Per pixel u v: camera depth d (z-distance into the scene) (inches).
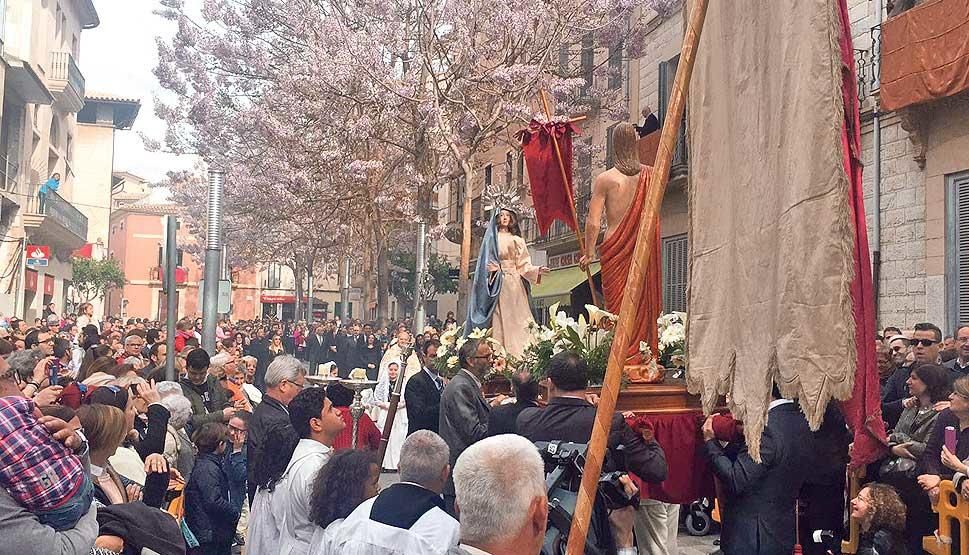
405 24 896.3
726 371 166.1
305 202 1082.1
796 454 184.5
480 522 111.7
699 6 139.9
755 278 157.9
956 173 488.1
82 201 2058.3
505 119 919.0
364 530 129.2
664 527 239.3
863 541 200.5
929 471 211.6
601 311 265.9
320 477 157.4
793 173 146.5
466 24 860.6
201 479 239.6
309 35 931.3
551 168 328.2
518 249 370.9
